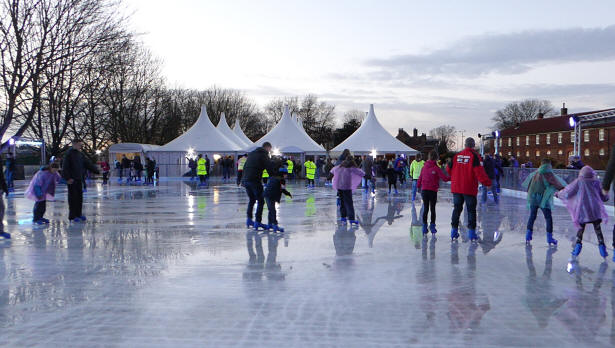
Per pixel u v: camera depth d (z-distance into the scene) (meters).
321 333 3.69
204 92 86.88
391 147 36.66
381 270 5.78
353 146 36.38
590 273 5.63
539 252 6.91
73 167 10.22
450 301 4.52
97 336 3.64
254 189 9.15
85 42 19.28
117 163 36.41
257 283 5.16
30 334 3.69
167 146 38.06
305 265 6.05
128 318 4.04
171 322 3.94
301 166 38.72
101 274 5.58
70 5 18.83
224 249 7.14
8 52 18.33
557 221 10.40
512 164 23.55
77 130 36.34
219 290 4.89
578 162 14.71
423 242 7.75
